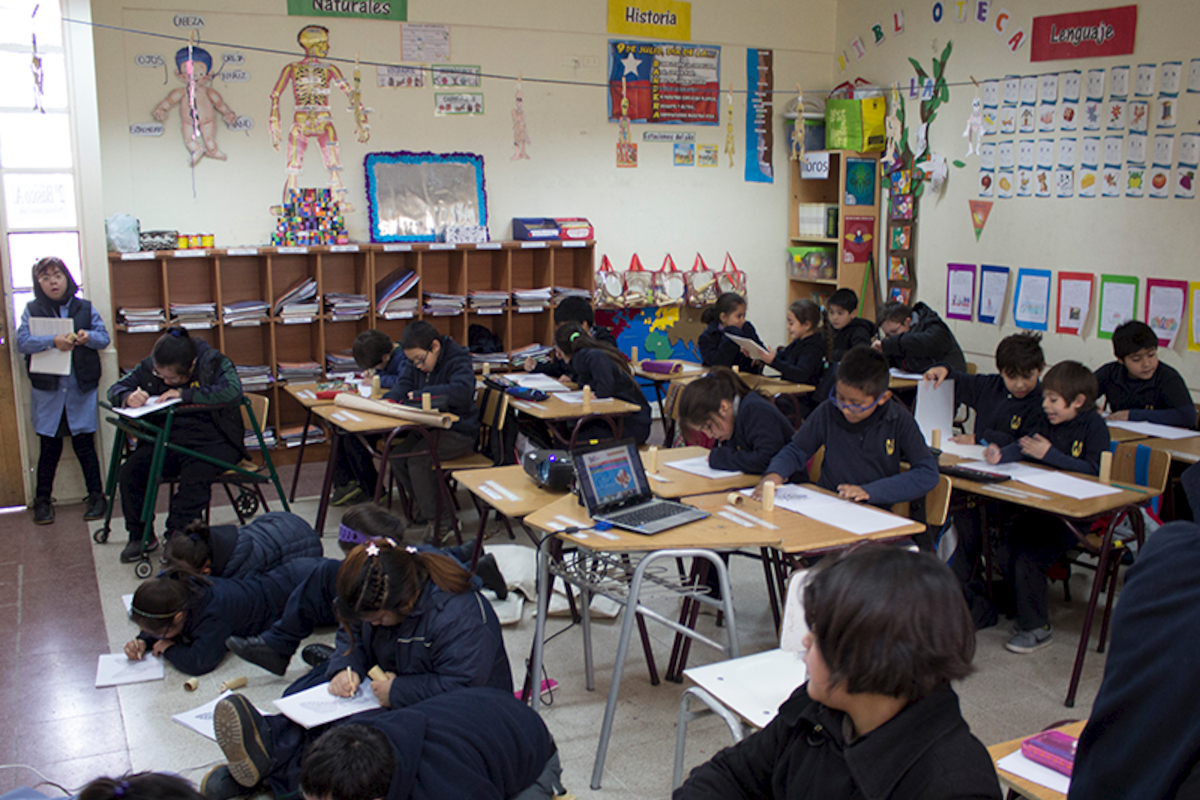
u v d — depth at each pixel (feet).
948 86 21.67
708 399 11.04
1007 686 10.41
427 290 21.24
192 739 9.32
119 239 17.54
